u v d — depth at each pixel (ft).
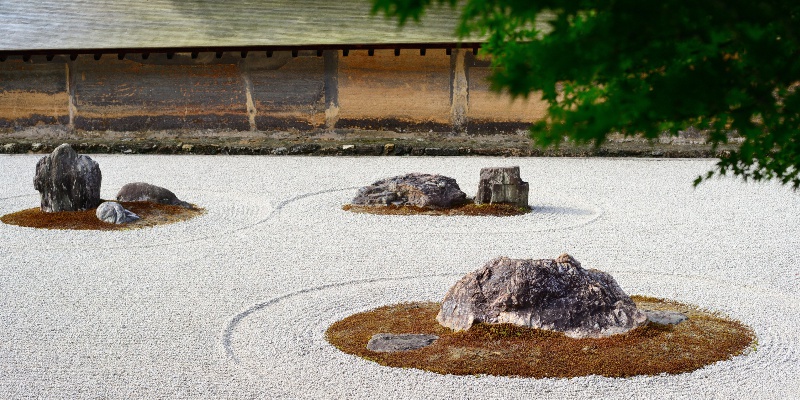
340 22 78.48
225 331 26.55
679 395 21.15
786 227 42.09
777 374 22.53
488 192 47.26
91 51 71.56
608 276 25.94
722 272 33.53
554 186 54.60
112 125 74.38
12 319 27.78
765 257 35.96
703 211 46.34
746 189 53.16
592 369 22.40
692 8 8.96
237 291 31.07
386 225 43.21
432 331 25.58
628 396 21.04
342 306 29.04
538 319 24.62
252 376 22.79
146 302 29.71
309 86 73.15
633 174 59.11
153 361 23.99
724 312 27.89
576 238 39.99
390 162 65.87
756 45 9.18
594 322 24.64
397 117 73.00
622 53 9.49
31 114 74.43
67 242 39.58
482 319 24.94
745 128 10.06
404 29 75.97
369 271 33.91
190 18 80.07
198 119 74.13
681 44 9.57
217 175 59.62
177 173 60.59
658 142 69.62
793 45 9.45
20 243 39.40
